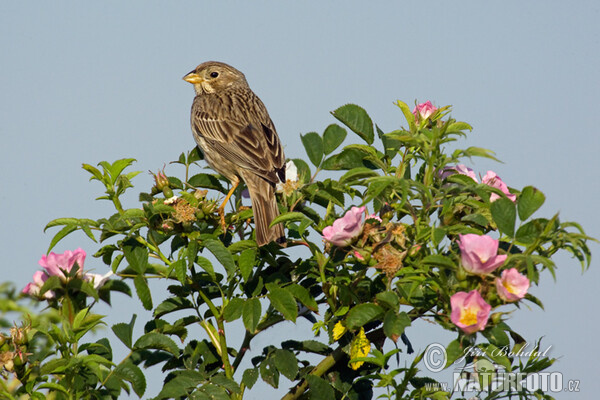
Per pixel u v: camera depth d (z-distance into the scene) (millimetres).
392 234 6617
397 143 8055
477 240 6066
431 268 6504
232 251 7617
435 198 7172
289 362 7203
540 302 6062
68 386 6836
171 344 7148
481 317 5766
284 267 7906
